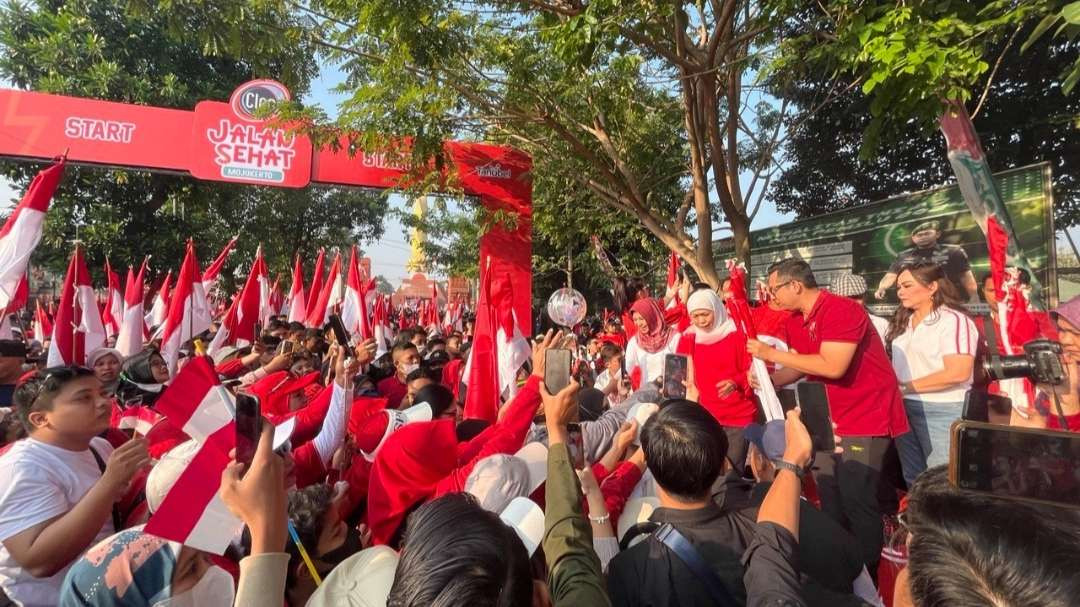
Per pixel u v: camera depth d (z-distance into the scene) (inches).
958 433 49.3
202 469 78.3
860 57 211.3
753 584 67.9
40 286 775.7
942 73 182.2
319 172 439.2
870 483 144.9
